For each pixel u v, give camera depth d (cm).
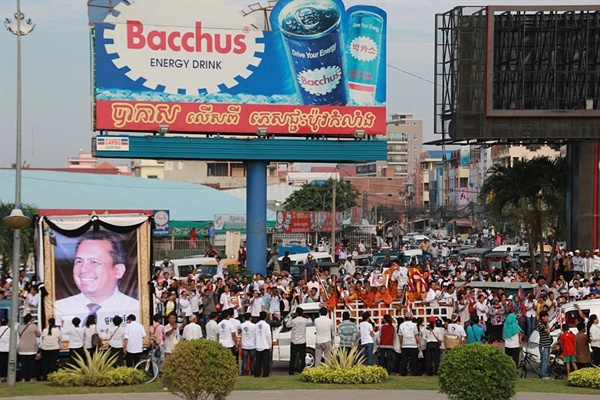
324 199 11462
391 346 2508
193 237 5925
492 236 9475
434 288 2788
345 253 5266
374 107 4103
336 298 2602
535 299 3014
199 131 3972
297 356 2584
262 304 2859
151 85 3931
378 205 16825
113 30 3903
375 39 4116
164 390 2131
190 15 3975
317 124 4062
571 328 2634
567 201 4250
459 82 4044
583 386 2312
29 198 5466
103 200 5891
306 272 3812
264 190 4084
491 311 2917
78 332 2389
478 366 1772
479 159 14138
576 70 4034
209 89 3984
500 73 4053
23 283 3098
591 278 3612
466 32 4047
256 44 4028
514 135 4047
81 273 2447
